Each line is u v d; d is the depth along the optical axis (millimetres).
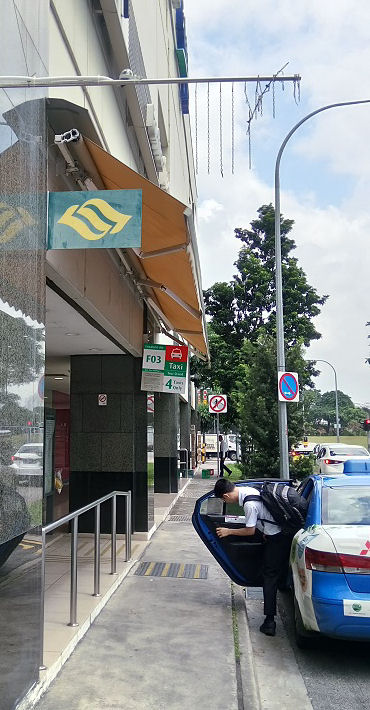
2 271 3553
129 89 8492
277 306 13148
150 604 6578
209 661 4949
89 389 10984
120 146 8281
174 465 19219
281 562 6160
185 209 5133
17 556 3748
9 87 3729
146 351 10820
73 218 4742
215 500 7848
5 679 3520
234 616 6164
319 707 4469
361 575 4914
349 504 5836
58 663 4656
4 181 3609
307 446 29078
